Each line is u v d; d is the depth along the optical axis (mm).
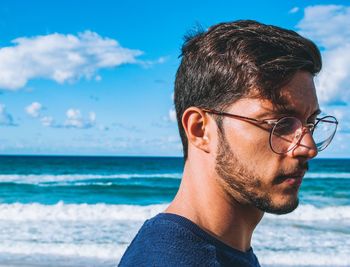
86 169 53875
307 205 21047
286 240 13273
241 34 1068
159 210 18797
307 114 1053
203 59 1101
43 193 29078
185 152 1194
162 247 1012
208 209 1109
